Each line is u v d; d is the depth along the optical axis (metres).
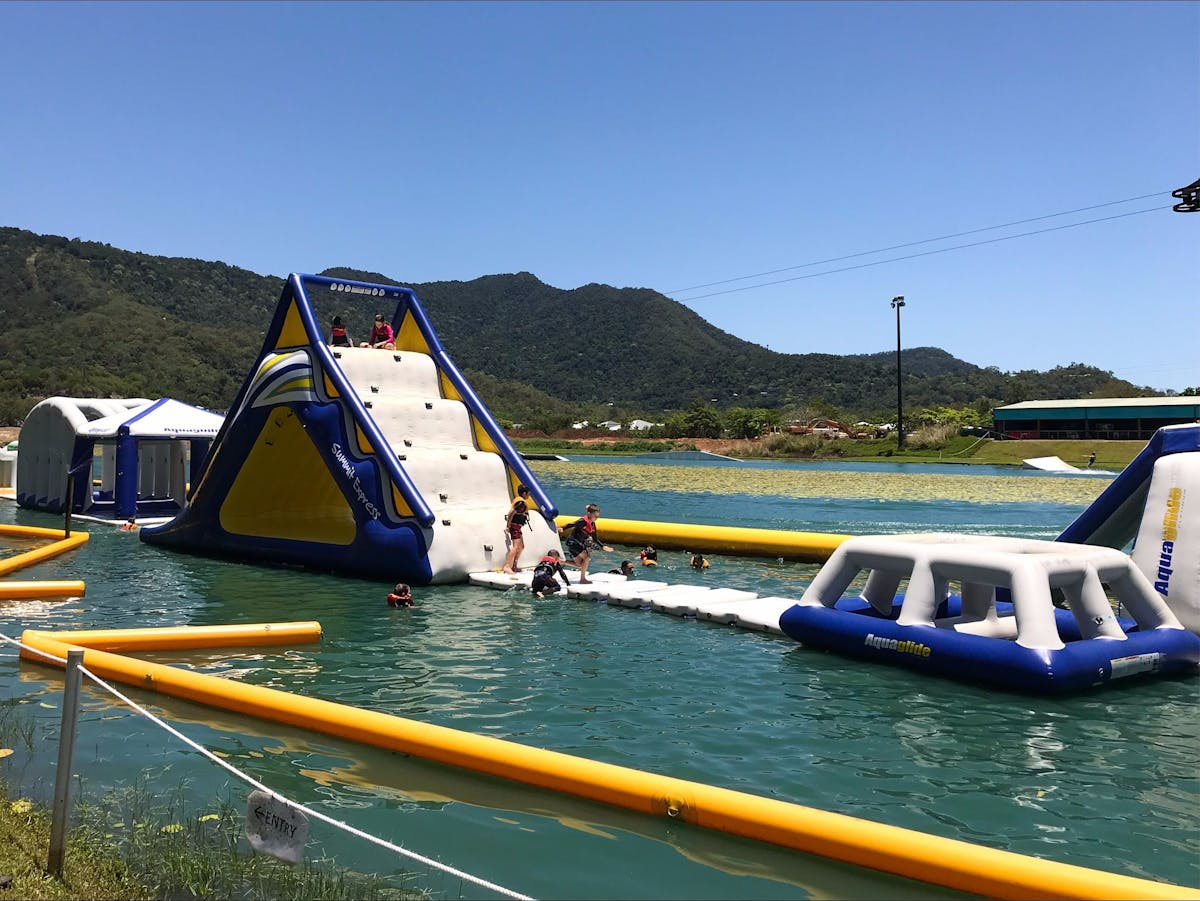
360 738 6.73
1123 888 4.18
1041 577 8.49
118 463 21.83
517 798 5.77
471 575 14.16
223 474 16.72
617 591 12.84
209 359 161.00
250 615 11.59
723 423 98.94
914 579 9.34
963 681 8.67
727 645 10.12
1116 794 5.97
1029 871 4.38
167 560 16.42
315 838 5.16
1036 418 65.69
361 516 14.60
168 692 7.87
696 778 6.17
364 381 16.20
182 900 4.30
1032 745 6.92
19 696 7.85
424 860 3.91
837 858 4.88
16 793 5.64
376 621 11.29
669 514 24.98
